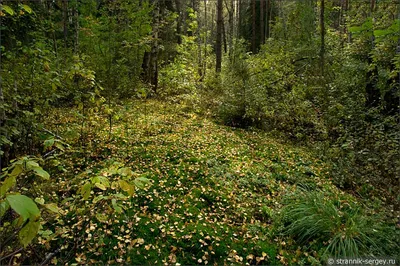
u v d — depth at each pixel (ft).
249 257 11.30
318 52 33.60
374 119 23.20
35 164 5.50
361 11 37.04
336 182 18.19
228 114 28.22
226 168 18.22
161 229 12.25
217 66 37.76
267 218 14.02
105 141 19.86
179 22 62.03
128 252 10.96
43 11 29.14
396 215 14.15
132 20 34.76
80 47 33.71
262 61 33.40
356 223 12.49
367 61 26.30
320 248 11.73
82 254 10.57
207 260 11.09
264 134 26.32
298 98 26.35
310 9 45.01
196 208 14.03
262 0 58.34
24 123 14.52
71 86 17.93
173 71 35.78
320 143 23.31
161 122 25.81
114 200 7.00
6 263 6.96
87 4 35.63
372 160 18.90
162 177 16.22
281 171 18.93
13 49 19.01
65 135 15.99
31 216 4.69
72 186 13.43
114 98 26.37
